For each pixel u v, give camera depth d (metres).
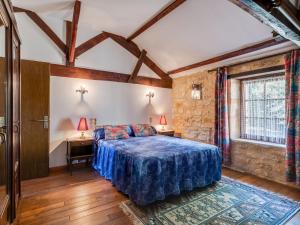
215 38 3.63
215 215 2.20
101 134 3.94
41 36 3.66
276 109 3.53
